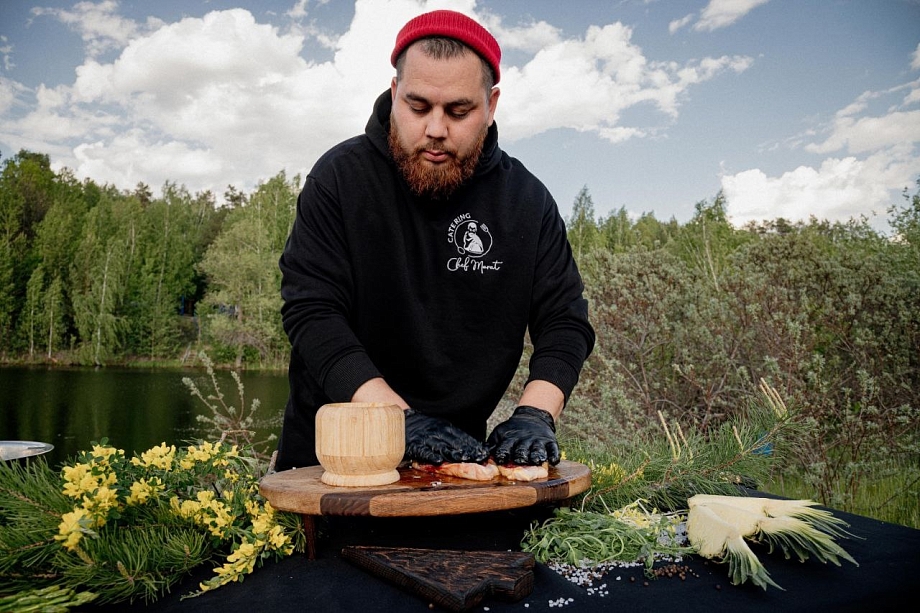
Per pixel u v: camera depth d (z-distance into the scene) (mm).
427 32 1410
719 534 1104
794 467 3953
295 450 1585
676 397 4660
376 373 1384
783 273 4730
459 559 1025
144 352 34969
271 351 31750
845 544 1226
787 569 1103
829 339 4551
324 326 1449
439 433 1230
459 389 1652
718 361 4434
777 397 1651
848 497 3766
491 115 1634
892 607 988
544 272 1760
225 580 1026
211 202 63406
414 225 1632
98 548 981
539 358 1628
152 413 14555
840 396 4332
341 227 1617
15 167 47062
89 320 33938
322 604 931
